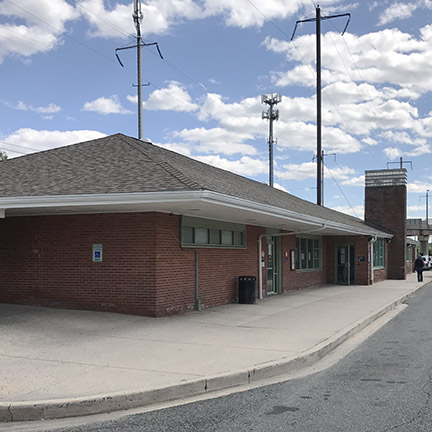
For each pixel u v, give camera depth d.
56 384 6.23
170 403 5.96
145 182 10.24
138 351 8.15
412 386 6.61
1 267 12.78
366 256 25.72
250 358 7.72
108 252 11.85
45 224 12.45
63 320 10.79
